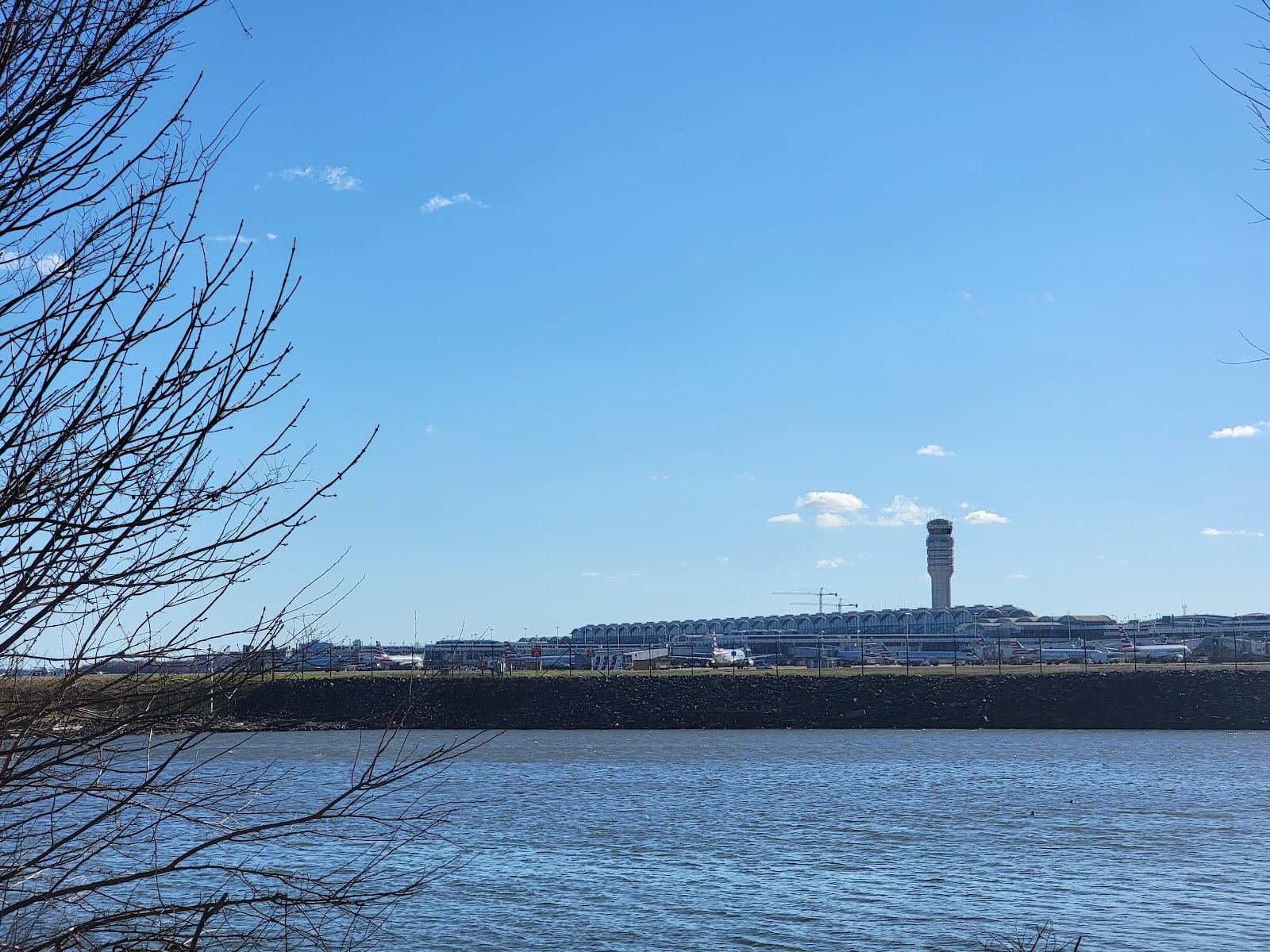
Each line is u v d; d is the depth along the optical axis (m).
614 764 80.88
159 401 6.01
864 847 44.44
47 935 6.67
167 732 6.33
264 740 98.31
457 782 66.88
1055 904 34.06
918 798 60.72
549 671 162.50
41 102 5.86
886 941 29.83
